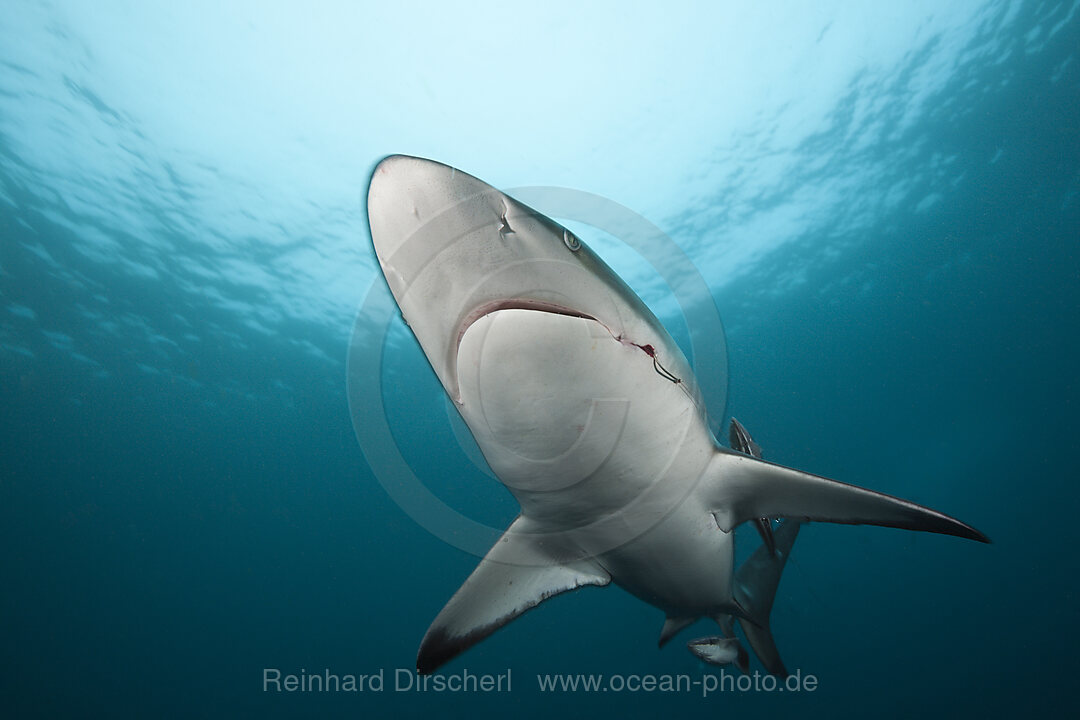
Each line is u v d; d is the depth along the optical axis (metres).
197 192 14.65
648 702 27.73
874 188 17.38
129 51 12.09
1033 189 17.70
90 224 15.16
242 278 17.11
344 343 19.77
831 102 15.00
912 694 23.77
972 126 15.85
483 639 3.00
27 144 13.16
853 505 2.43
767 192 16.91
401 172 1.63
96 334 18.47
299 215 15.45
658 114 14.84
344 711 29.23
